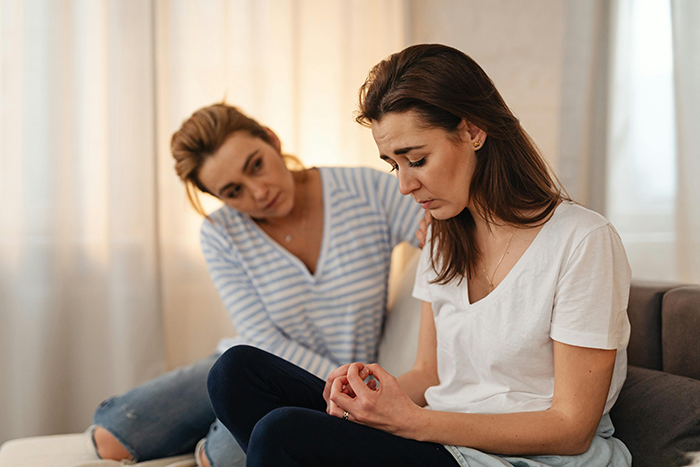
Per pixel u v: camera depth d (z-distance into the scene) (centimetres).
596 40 211
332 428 80
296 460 77
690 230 205
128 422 134
